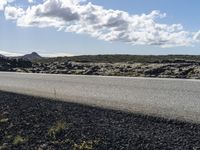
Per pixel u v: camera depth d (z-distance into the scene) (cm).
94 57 9062
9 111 1745
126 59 8206
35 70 6128
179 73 4119
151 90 2281
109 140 1133
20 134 1317
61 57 9438
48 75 4288
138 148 1035
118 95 2050
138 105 1667
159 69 4519
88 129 1280
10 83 3212
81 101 1867
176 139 1091
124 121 1368
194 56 8488
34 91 2434
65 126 1334
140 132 1199
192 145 1027
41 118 1520
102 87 2545
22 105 1880
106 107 1656
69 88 2527
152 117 1390
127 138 1136
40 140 1222
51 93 2266
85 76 3953
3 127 1449
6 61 7138
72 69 5878
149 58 8375
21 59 7200
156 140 1094
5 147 1177
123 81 3077
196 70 4075
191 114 1410
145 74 4434
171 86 2527
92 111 1588
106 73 4847
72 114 1555
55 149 1113
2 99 2152
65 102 1872
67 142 1164
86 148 1075
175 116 1386
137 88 2428
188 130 1191
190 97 1894
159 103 1708
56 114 1575
